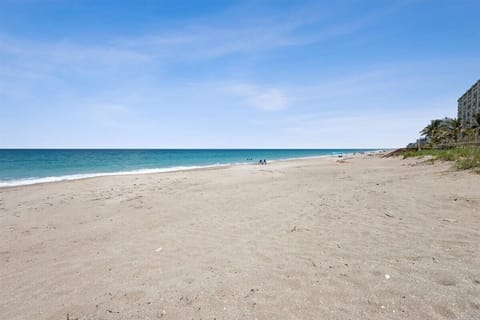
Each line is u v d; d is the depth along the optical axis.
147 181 15.14
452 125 49.84
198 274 3.46
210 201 8.70
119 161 47.16
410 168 15.52
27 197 10.80
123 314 2.63
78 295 3.12
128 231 5.80
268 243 4.45
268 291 2.89
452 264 3.13
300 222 5.54
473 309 2.29
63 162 42.00
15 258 4.48
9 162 40.69
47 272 3.86
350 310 2.45
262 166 29.36
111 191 11.69
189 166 35.09
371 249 3.82
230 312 2.54
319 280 3.05
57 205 8.95
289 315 2.44
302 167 24.80
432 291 2.62
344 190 8.96
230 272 3.44
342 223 5.21
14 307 2.95
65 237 5.57
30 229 6.26
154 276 3.49
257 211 6.90
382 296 2.63
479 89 60.47
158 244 4.79
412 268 3.13
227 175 17.92
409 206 6.01
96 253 4.53
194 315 2.53
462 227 4.39
